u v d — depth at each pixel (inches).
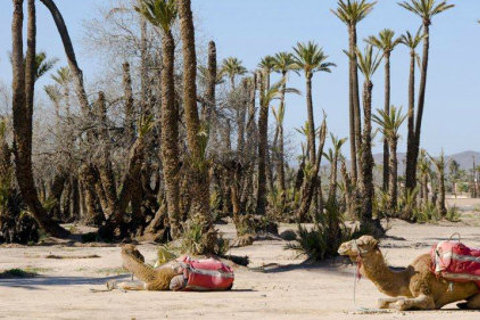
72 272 806.5
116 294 541.6
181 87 1491.1
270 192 2176.4
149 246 1248.2
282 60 2997.0
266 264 871.7
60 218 2066.9
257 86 2022.6
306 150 2345.0
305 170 2043.6
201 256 812.0
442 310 428.8
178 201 1131.9
